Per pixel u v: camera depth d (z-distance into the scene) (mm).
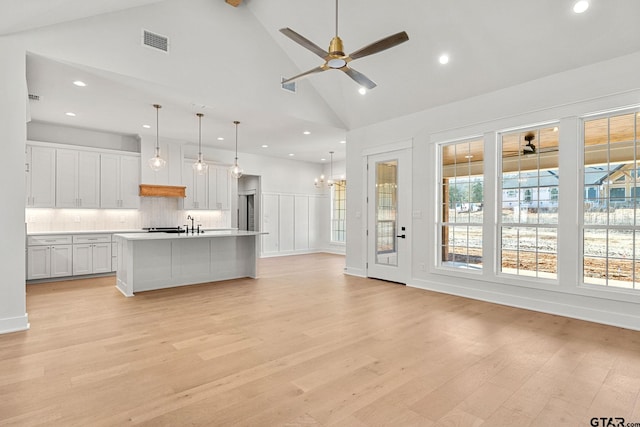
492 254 4590
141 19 4137
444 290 5105
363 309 4211
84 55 3738
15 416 1961
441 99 5039
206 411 2037
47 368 2574
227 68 4898
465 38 4105
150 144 6965
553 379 2449
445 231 5223
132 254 4828
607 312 3654
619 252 3701
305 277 6328
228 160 8727
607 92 3619
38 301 4508
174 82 4391
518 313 4066
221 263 6016
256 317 3865
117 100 4875
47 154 5898
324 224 10867
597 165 3834
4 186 3281
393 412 2037
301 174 10391
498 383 2389
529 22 3629
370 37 4578
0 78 3270
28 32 3418
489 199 4625
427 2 3930
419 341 3164
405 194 5656
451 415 2008
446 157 5227
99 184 6410
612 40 3445
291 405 2105
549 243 4191
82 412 2012
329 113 6273
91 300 4574
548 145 4191
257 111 5367
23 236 3395
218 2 4793
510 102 4379
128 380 2404
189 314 3965
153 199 7316
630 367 2639
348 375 2502
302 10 4723
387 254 5977
